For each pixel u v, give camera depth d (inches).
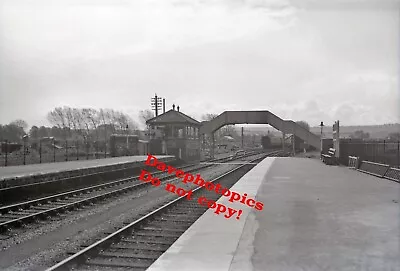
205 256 274.7
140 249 356.5
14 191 644.7
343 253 281.7
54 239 402.0
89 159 1481.3
